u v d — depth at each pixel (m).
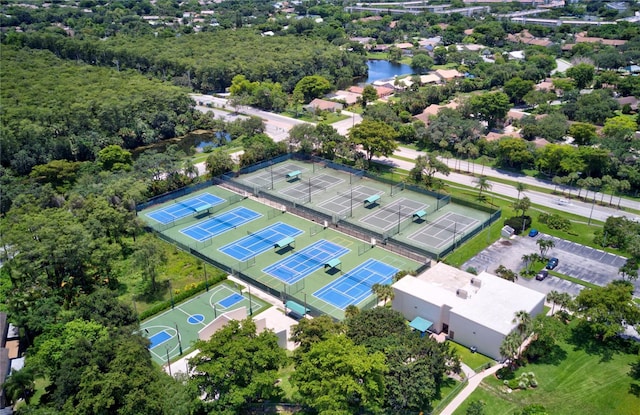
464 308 98.00
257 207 156.38
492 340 93.00
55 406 74.94
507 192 161.25
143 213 152.00
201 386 77.38
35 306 97.94
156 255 114.88
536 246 131.25
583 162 160.88
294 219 149.12
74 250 109.06
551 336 91.62
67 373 76.19
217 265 125.25
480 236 136.75
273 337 81.75
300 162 188.25
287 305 106.25
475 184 167.00
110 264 115.88
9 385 76.88
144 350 84.06
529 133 197.38
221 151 190.00
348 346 79.00
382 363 76.88
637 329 94.94
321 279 119.75
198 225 145.62
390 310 95.00
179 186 165.12
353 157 181.88
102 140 195.12
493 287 104.75
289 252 131.50
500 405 82.50
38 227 115.19
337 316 105.38
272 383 77.62
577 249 129.62
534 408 76.31
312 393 75.00
